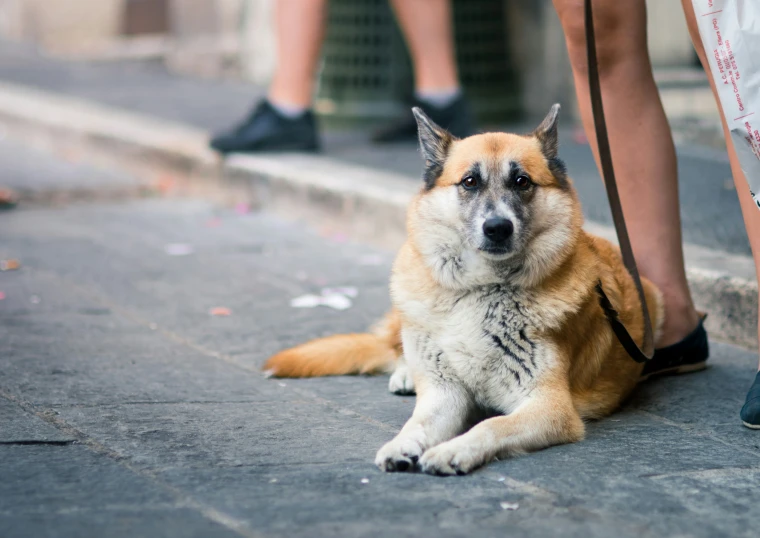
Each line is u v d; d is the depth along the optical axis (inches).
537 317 179.2
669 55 440.5
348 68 496.7
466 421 193.0
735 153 181.8
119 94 611.8
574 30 208.7
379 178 372.8
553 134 192.5
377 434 181.2
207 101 581.3
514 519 142.1
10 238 349.4
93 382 207.5
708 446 176.4
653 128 217.5
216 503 146.2
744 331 242.5
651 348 199.0
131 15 800.3
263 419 188.1
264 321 259.3
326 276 308.0
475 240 177.6
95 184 447.8
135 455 166.4
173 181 453.4
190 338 243.6
